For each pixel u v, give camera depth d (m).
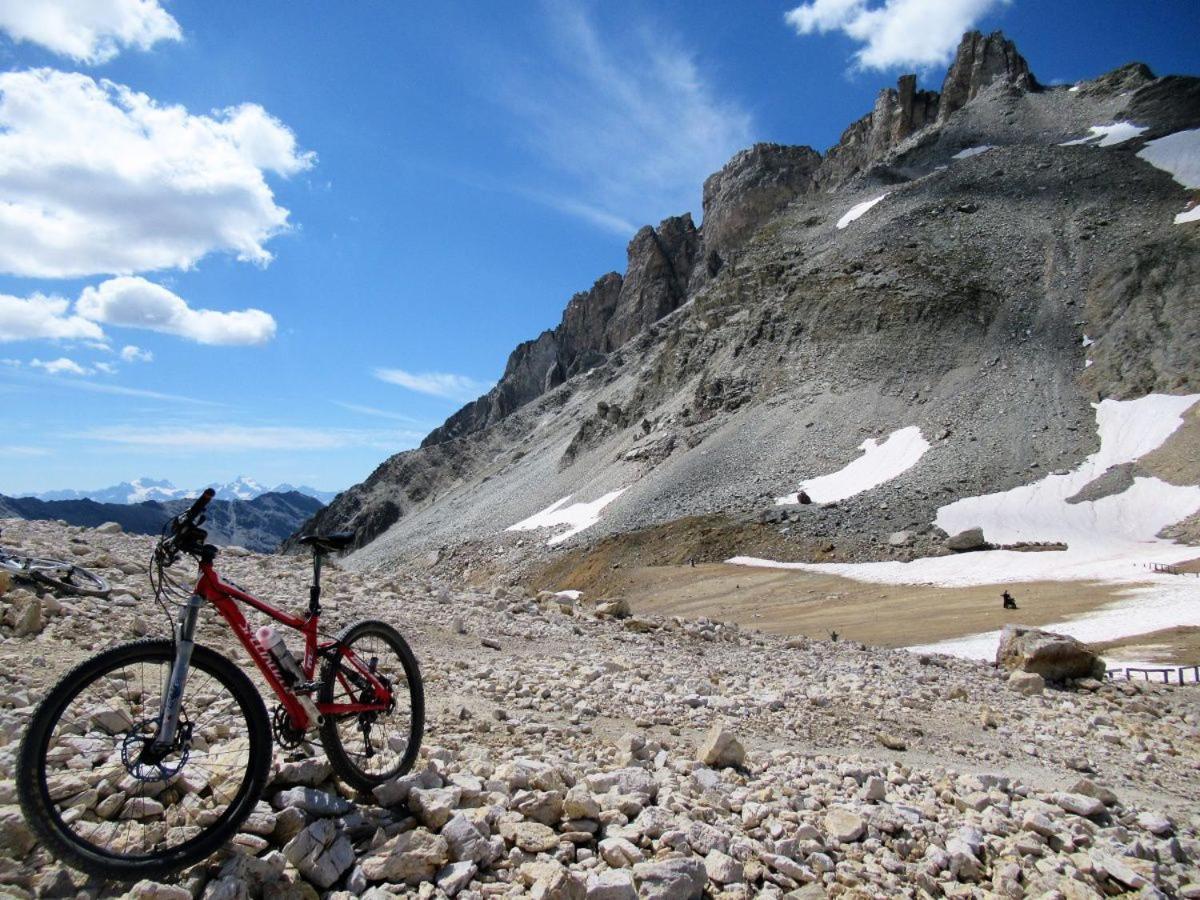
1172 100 152.12
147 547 16.28
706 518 83.88
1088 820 7.93
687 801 6.00
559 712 8.70
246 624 4.55
